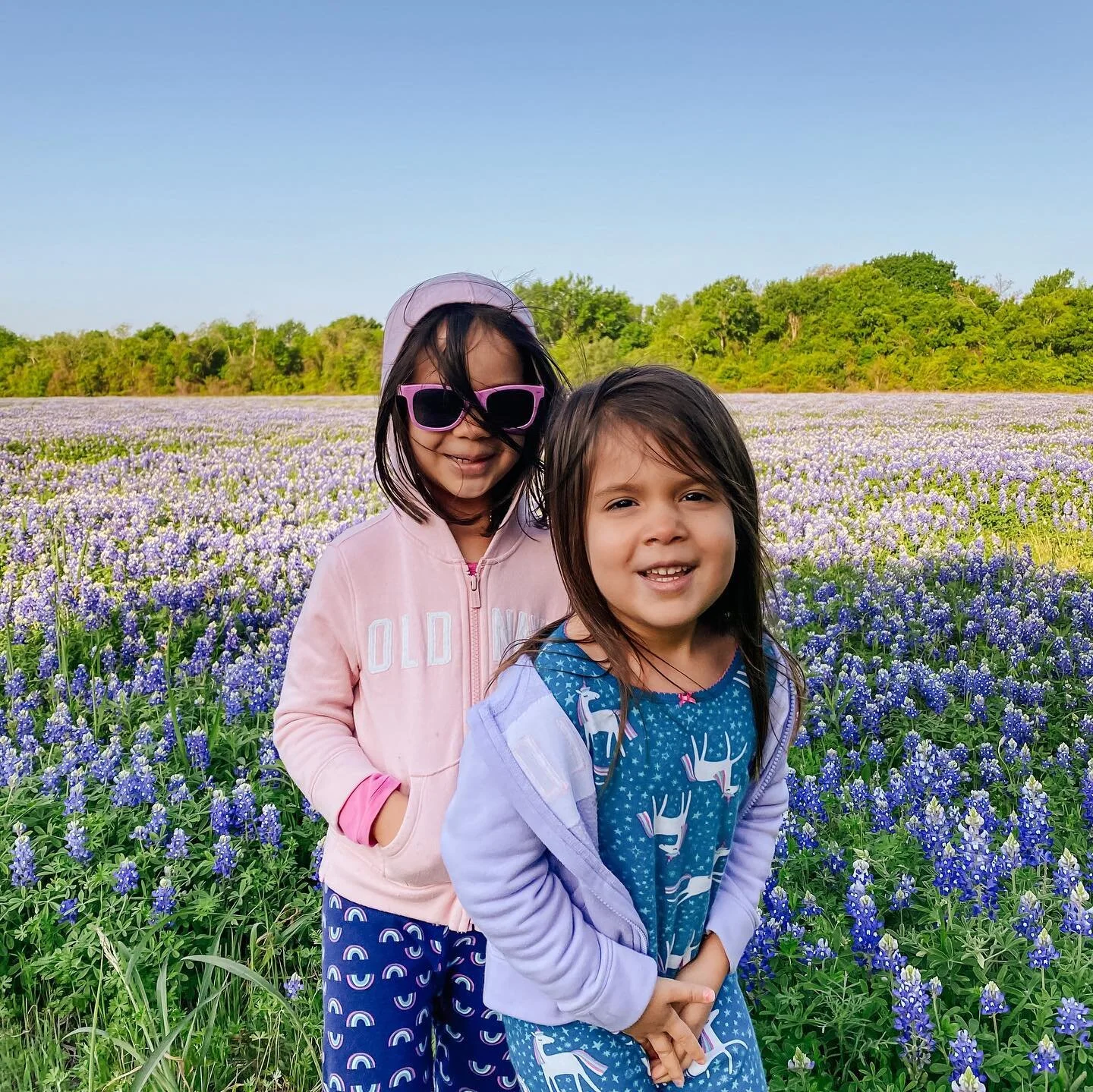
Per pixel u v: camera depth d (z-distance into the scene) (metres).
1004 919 3.88
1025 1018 3.51
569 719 2.02
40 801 5.11
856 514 14.13
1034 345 50.50
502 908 2.00
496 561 2.67
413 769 2.52
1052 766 5.82
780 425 26.02
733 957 2.25
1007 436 22.20
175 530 12.93
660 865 2.14
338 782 2.46
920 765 5.11
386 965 2.51
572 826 2.00
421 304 2.64
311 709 2.61
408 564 2.63
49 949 4.23
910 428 24.72
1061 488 15.52
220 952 4.21
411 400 2.50
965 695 6.97
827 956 3.64
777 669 2.35
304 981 3.96
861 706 6.56
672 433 1.94
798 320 62.62
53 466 19.25
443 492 2.67
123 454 21.45
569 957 1.98
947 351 52.47
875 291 57.81
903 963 3.50
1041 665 7.56
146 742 5.82
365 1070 2.51
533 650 2.17
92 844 4.74
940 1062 3.37
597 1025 2.06
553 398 2.62
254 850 4.85
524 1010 2.11
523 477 2.70
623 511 2.02
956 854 3.86
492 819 2.02
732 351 65.12
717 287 65.38
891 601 9.30
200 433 25.75
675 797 2.11
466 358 2.48
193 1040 3.53
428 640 2.61
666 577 2.01
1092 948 3.82
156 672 6.71
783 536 12.32
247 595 9.79
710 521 2.03
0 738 5.72
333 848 2.63
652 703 2.09
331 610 2.62
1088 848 4.82
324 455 20.81
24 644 8.36
